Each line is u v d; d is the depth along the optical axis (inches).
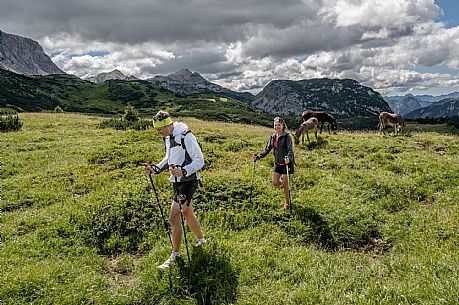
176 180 272.5
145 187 433.4
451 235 322.3
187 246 282.0
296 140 769.6
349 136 867.4
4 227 363.3
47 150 753.0
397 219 374.9
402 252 315.9
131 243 334.0
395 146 700.0
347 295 235.5
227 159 653.3
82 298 246.4
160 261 286.8
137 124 1273.4
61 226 351.9
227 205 401.1
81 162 647.8
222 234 337.1
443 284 230.2
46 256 307.7
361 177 502.6
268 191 438.3
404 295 223.3
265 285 255.6
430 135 869.2
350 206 397.1
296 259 288.7
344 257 304.5
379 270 271.7
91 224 352.8
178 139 269.3
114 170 580.4
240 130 1072.8
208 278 259.1
